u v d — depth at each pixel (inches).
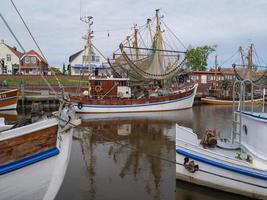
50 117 262.5
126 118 996.6
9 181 238.1
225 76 2185.0
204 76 2156.7
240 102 373.4
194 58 2778.1
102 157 486.6
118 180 378.3
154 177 390.3
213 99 1667.1
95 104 1118.4
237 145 385.1
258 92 1453.0
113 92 1175.6
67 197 326.0
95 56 2276.1
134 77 1268.5
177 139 359.6
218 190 336.5
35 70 2245.3
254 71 1498.5
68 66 2625.5
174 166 436.8
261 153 328.5
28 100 1283.2
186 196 331.3
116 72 1294.3
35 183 252.1
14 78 1847.9
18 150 236.2
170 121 935.7
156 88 1318.9
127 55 1184.8
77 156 492.7
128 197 327.0
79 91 1379.2
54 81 1847.9
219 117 1050.1
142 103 1181.1
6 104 1181.7
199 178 346.6
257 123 332.2
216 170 335.3
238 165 323.6
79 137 653.3
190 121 942.4
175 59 1269.7
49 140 251.8
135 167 431.8
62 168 276.7
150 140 625.3
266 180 313.1
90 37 1226.0
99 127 798.5
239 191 326.3
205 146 380.8
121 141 614.2
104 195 332.2
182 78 1971.0
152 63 1242.6
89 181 374.9
